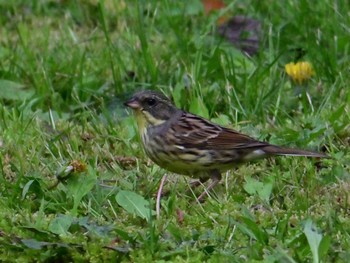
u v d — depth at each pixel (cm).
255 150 1085
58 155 1173
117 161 1163
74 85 1363
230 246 952
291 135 1182
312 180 1090
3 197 1061
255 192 1068
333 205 1045
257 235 951
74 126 1248
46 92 1335
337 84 1301
